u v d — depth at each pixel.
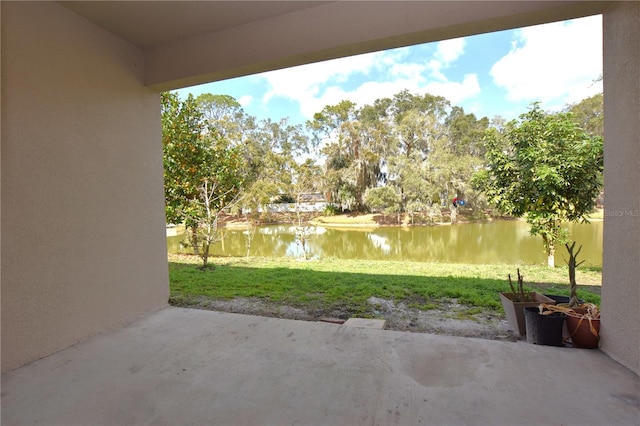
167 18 2.53
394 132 17.16
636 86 1.76
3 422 1.50
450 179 14.42
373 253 10.00
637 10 1.73
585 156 4.50
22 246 2.07
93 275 2.54
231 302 3.58
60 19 2.32
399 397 1.64
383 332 2.49
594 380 1.76
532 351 2.12
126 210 2.86
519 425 1.42
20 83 2.07
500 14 1.98
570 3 1.89
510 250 8.92
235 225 15.45
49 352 2.21
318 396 1.66
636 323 1.81
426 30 2.13
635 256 1.81
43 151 2.20
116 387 1.79
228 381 1.83
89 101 2.53
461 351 2.14
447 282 4.30
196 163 6.31
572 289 2.44
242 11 2.45
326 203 18.06
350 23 2.31
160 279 3.23
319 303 3.52
